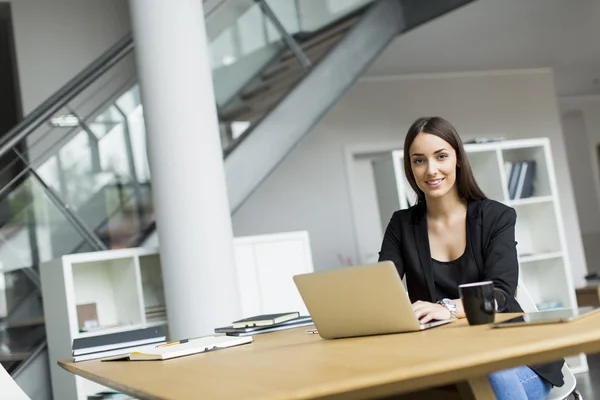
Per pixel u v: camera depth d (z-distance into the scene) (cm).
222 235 439
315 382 129
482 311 185
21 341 485
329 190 828
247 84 584
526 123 912
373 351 162
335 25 628
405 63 819
